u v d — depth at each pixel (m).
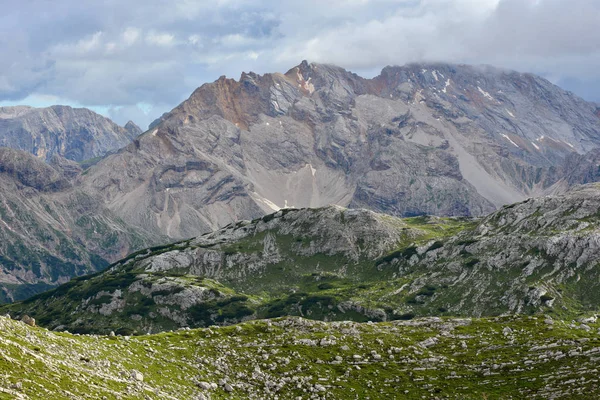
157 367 119.06
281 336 159.38
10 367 76.00
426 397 130.38
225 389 120.88
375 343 159.88
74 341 109.25
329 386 132.12
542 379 134.00
